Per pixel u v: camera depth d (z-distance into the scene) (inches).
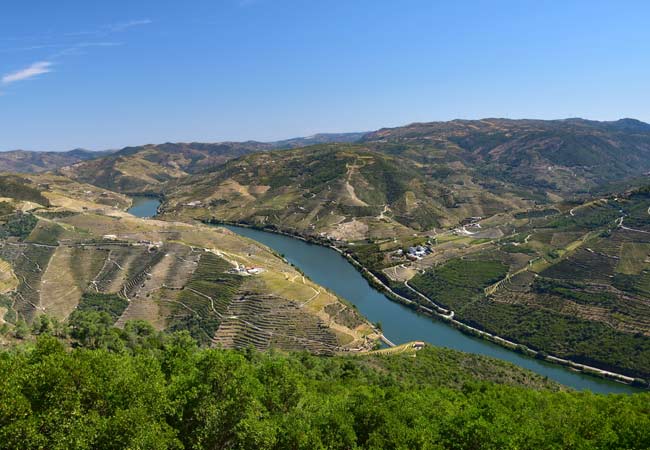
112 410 1876.2
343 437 2161.7
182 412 2050.9
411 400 2738.7
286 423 2155.5
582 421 2625.5
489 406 2667.3
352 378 4525.1
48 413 1722.4
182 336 5226.4
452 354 6151.6
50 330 4904.0
